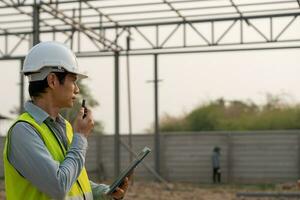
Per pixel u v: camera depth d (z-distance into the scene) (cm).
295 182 2806
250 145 2902
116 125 2158
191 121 4297
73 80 363
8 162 343
